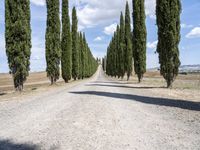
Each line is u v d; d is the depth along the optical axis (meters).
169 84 30.78
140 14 45.28
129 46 60.84
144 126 9.90
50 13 38.62
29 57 26.77
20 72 26.19
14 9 25.56
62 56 51.59
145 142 7.71
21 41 26.00
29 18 26.75
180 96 21.27
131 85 37.62
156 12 31.20
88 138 8.19
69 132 8.98
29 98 20.25
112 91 26.02
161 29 30.64
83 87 33.06
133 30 46.06
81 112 13.02
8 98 20.78
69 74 51.88
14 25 25.53
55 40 38.91
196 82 43.91
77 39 69.06
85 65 93.75
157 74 122.56
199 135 8.52
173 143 7.60
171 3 30.20
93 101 17.55
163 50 30.56
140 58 46.00
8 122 10.72
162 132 8.95
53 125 10.06
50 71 39.28
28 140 8.04
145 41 45.81
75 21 67.38
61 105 15.61
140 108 14.58
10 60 25.95
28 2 26.55
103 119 11.22
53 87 35.53
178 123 10.46
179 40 30.55
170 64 30.23
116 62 90.94
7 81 89.44
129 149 7.04
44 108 14.41
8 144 7.66
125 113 12.77
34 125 10.08
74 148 7.18
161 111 13.53
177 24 30.58
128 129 9.40
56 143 7.69
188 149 7.02
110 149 7.06
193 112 13.23
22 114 12.55
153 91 26.11
